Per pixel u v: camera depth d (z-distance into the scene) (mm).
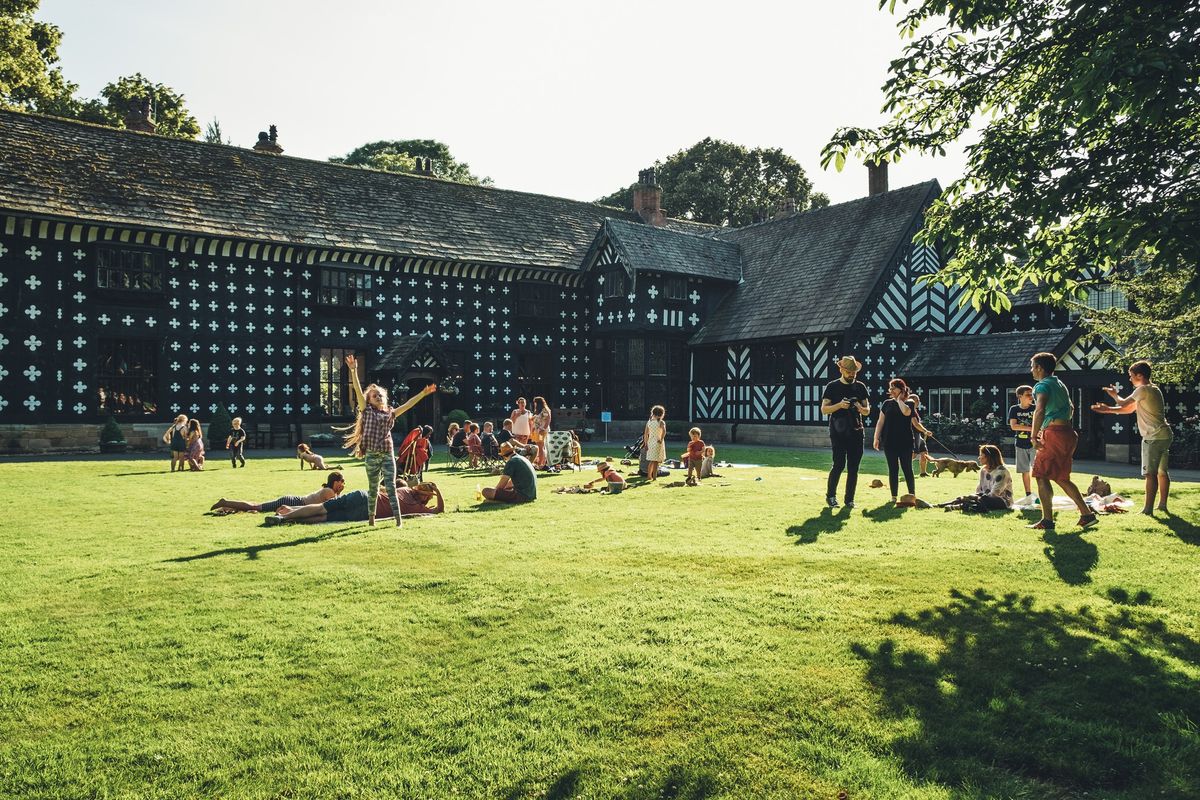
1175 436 17141
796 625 4691
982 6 7301
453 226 28859
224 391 23703
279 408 24578
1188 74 5422
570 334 30344
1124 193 6754
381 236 26516
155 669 4078
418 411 27828
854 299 24953
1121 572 5793
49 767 3090
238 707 3621
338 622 4836
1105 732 3270
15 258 20812
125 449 21609
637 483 12945
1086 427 20172
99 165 23078
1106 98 6148
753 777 2975
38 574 6094
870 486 12180
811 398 25891
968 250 7641
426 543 7336
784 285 28578
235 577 5988
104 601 5328
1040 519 8203
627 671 3996
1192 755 3074
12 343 20781
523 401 16688
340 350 25891
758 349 27797
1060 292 7582
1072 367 19969
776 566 6230
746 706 3578
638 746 3223
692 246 30922
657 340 29594
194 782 2979
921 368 24656
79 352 21625
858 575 5887
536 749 3203
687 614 4941
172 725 3451
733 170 52156
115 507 10148
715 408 29406
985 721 3400
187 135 44656
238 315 23938
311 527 8375
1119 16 6277
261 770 3064
